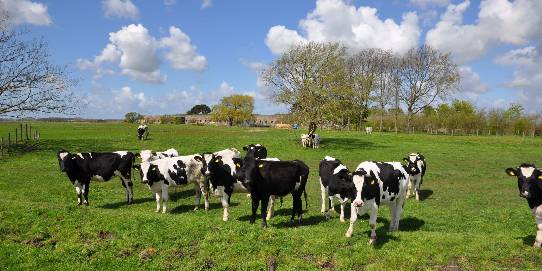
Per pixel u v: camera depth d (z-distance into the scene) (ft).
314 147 146.41
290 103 148.25
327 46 150.20
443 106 330.75
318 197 68.69
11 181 76.59
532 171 38.24
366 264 36.19
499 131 265.95
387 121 309.83
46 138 162.09
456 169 105.19
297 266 35.68
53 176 81.97
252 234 40.88
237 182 50.62
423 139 192.03
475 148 159.84
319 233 41.86
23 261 37.47
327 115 145.59
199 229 42.88
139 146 137.90
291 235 41.09
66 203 61.26
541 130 255.70
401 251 37.83
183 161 56.08
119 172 61.16
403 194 45.06
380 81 278.67
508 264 35.50
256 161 46.68
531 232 46.19
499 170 104.17
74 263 37.22
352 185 39.63
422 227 49.06
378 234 42.24
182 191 70.79
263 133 219.20
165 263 36.94
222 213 55.83
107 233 42.91
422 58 256.11
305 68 147.33
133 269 36.09
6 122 327.26
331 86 148.66
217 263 36.70
